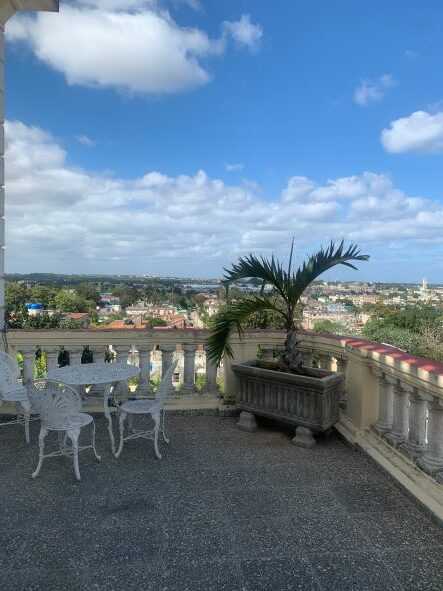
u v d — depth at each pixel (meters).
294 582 2.26
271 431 4.66
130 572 2.31
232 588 2.20
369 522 2.86
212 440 4.38
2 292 5.15
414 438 3.54
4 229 5.17
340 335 5.05
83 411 5.08
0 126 5.11
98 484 3.35
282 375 4.27
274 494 3.23
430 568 2.39
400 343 13.48
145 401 4.11
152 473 3.57
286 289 4.60
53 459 3.82
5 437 4.39
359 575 2.32
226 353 4.97
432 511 2.87
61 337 5.06
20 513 2.90
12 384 4.43
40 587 2.18
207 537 2.65
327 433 4.48
